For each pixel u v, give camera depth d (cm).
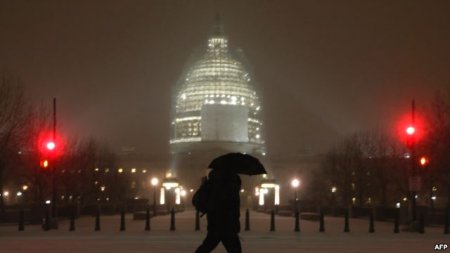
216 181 1886
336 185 12425
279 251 2898
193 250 2905
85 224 6138
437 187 9469
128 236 3984
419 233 4506
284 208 11569
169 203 12719
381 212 7175
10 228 5247
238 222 1892
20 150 8162
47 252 2791
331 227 5603
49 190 9169
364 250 2973
